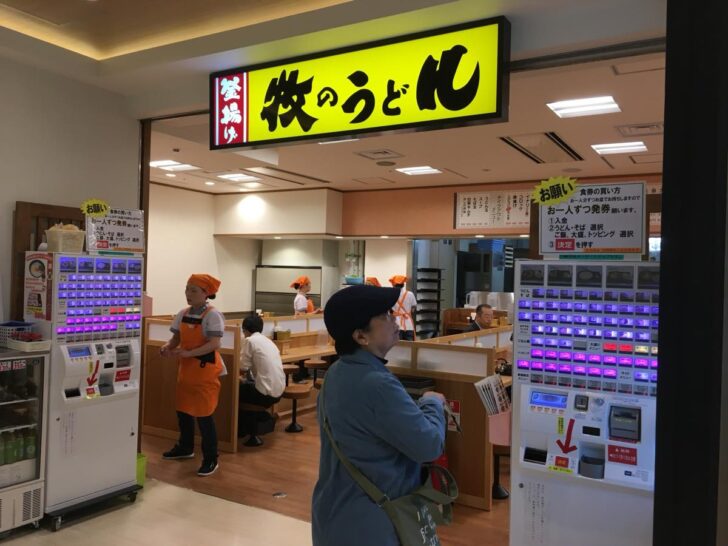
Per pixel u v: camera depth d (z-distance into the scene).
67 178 3.65
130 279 3.54
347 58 2.93
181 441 4.42
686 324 1.27
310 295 9.48
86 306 3.31
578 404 2.05
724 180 1.23
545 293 2.13
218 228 9.47
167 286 8.66
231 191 9.12
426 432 1.50
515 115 4.51
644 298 1.97
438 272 9.52
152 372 5.09
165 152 5.94
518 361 2.18
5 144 3.33
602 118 4.55
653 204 2.20
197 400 4.09
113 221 3.50
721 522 1.25
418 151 5.88
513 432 2.19
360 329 1.62
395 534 1.52
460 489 3.73
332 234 8.68
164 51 3.34
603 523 2.02
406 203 8.40
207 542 3.03
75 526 3.18
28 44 3.28
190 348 4.15
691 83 1.27
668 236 1.29
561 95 4.01
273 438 5.06
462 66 2.64
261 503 3.58
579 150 5.66
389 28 2.77
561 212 2.17
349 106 2.93
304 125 3.07
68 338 3.23
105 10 3.14
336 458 1.58
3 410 3.07
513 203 7.59
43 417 3.11
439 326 9.46
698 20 1.26
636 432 1.96
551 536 2.11
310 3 3.00
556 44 2.62
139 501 3.56
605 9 2.53
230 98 3.33
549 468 2.09
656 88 3.83
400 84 2.80
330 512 1.55
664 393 1.29
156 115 3.98
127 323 3.53
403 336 7.74
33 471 3.10
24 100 3.42
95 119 3.81
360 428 1.53
